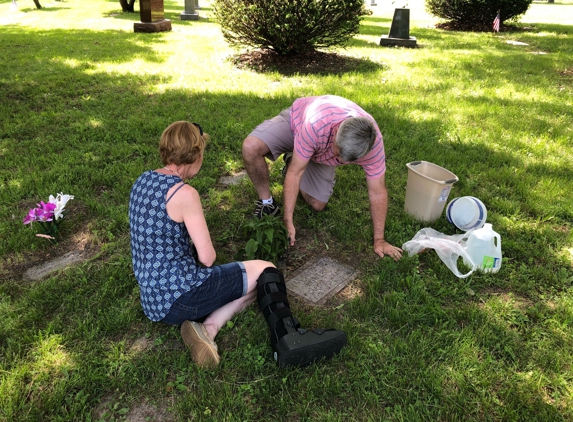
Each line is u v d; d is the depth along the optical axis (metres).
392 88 6.45
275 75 7.05
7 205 3.34
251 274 2.24
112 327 2.26
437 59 8.50
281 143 3.07
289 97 5.96
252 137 3.05
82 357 2.11
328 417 1.83
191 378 2.02
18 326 2.26
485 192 3.70
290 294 2.59
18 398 1.89
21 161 4.04
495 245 2.95
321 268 2.83
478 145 4.57
